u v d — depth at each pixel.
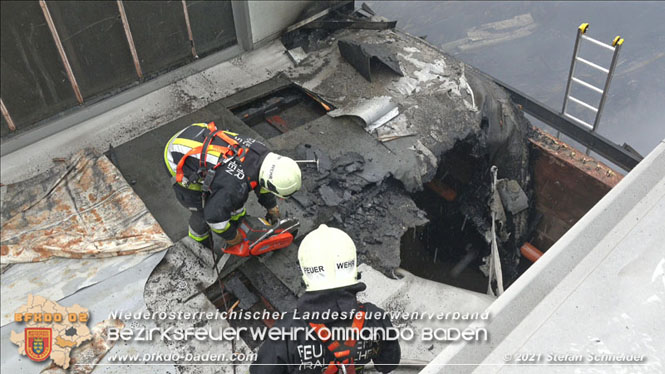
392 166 5.07
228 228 3.76
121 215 4.70
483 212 6.32
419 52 6.39
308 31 6.88
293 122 5.93
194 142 3.64
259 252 4.27
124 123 5.68
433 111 5.63
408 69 6.14
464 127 5.55
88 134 5.56
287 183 3.57
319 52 6.50
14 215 4.76
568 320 1.47
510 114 6.06
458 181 6.46
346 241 2.21
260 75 6.25
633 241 1.62
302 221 4.64
